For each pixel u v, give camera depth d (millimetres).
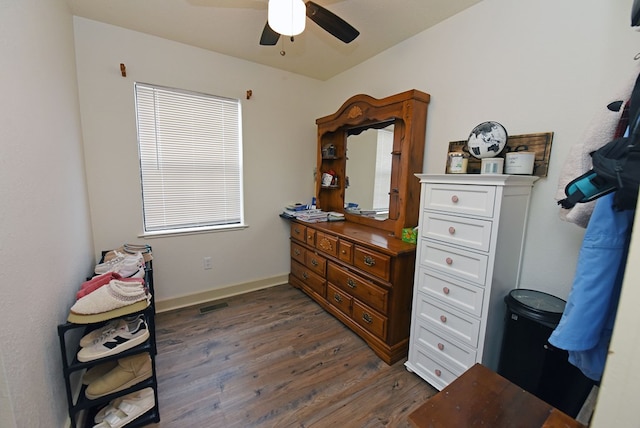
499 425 715
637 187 604
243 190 2838
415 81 2150
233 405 1479
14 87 974
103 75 2086
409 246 1847
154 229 2477
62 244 1388
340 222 2799
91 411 1372
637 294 383
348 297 2191
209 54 2479
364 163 2654
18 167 969
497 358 1523
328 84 3125
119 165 2225
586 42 1305
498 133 1516
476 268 1385
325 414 1435
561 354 1229
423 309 1669
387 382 1670
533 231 1513
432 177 1550
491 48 1664
